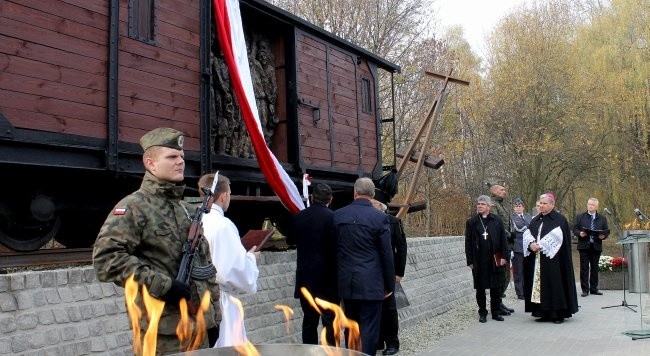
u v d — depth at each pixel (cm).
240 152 889
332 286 616
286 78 975
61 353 428
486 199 966
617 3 3042
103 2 636
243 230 951
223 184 421
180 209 317
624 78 2848
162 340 293
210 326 318
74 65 600
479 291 961
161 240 299
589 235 1286
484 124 2784
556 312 941
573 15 3284
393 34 2175
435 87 2258
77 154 604
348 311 600
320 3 2086
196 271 311
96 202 698
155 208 302
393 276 588
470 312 1068
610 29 3000
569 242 958
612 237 2991
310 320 611
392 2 2144
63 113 585
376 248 587
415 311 951
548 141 2723
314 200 635
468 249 974
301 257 618
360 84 1159
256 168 888
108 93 629
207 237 368
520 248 1248
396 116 2239
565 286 941
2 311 397
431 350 740
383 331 719
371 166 1173
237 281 374
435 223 2667
